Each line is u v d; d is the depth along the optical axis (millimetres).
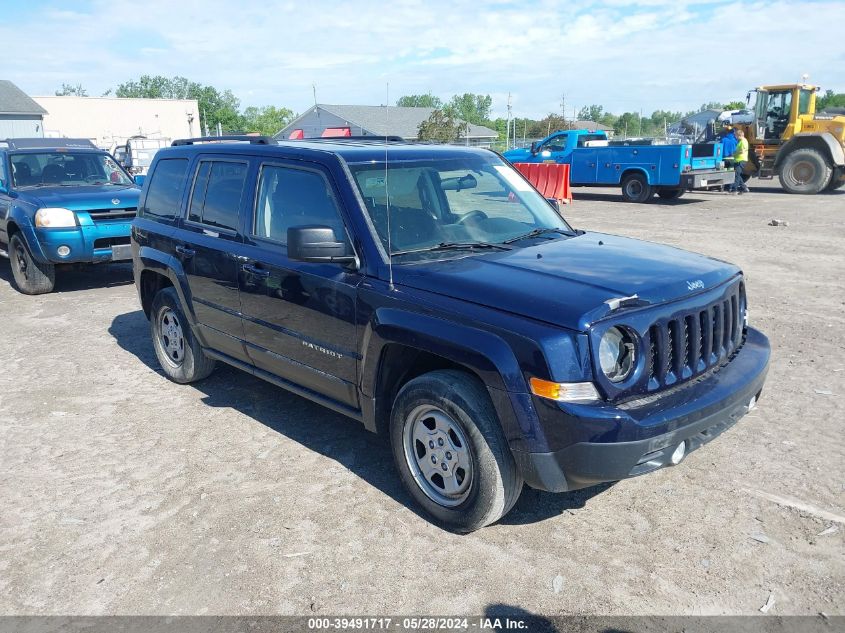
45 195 9555
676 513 3889
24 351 7168
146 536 3809
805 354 6418
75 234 9258
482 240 4387
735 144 22156
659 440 3223
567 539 3689
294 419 5297
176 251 5508
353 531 3805
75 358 6895
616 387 3244
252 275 4711
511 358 3275
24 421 5375
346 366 4148
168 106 63906
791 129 21969
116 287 10242
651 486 4180
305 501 4121
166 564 3564
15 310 8945
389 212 4180
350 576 3432
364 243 4031
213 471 4512
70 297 9633
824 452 4531
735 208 18297
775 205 18828
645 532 3727
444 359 3859
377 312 3840
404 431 3879
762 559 3471
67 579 3469
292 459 4652
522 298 3396
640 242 4578
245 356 5082
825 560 3451
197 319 5457
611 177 20766
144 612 3221
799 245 12180
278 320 4586
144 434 5090
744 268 10297
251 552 3643
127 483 4387
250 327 4867
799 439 4723
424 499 3867
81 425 5277
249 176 4906
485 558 3545
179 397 5793
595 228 14734
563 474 3287
